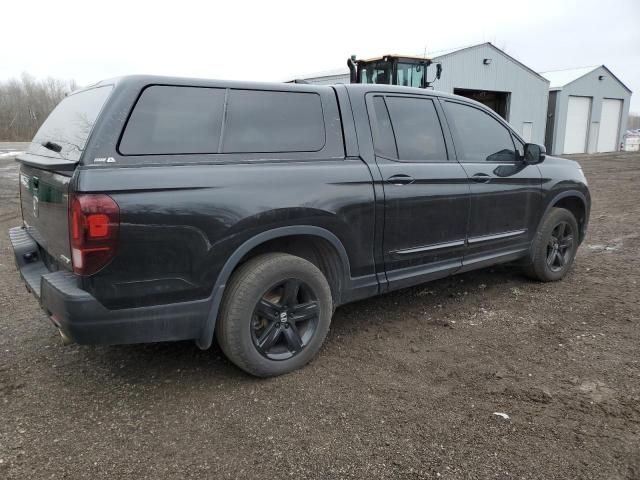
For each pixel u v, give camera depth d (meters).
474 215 4.32
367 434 2.70
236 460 2.51
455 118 4.36
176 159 2.86
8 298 4.82
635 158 28.22
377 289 3.79
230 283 3.10
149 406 2.99
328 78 24.89
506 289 5.08
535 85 29.09
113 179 2.62
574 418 2.83
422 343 3.83
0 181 14.69
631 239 7.48
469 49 26.16
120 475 2.41
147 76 2.88
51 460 2.51
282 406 2.97
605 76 33.94
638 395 3.06
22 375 3.35
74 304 2.62
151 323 2.82
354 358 3.58
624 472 2.40
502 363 3.50
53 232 2.98
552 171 5.06
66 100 3.59
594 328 4.08
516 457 2.52
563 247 5.34
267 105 3.28
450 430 2.73
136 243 2.68
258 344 3.19
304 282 3.32
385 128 3.83
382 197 3.64
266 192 3.09
